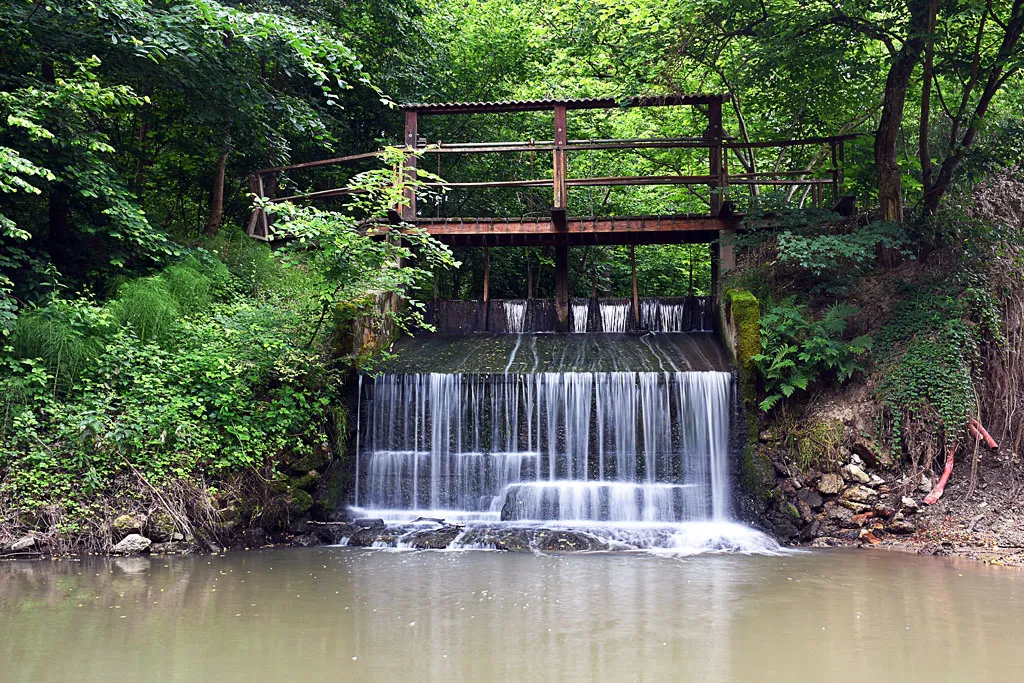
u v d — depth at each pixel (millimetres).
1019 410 12406
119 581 9016
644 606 8039
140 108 17250
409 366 13992
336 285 12750
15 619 7422
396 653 6559
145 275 14617
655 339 15875
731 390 12922
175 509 10969
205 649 6625
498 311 17109
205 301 13859
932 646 6742
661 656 6492
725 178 15555
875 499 12008
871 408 12578
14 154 11109
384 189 13352
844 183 16625
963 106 14109
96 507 10766
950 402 12172
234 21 13672
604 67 21984
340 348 13312
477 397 13109
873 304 13891
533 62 22641
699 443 12773
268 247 15883
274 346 12602
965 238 13914
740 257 15602
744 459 12656
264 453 12023
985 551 10680
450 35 21938
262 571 9625
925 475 12047
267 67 18438
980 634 7082
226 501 11375
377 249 12750
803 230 14867
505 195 21250
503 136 21125
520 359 14438
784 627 7309
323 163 16297
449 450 13055
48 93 12219
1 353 11539
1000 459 12117
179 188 19578
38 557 10266
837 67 15992
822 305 14430
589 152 22641
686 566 9984
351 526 11938
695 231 16016
